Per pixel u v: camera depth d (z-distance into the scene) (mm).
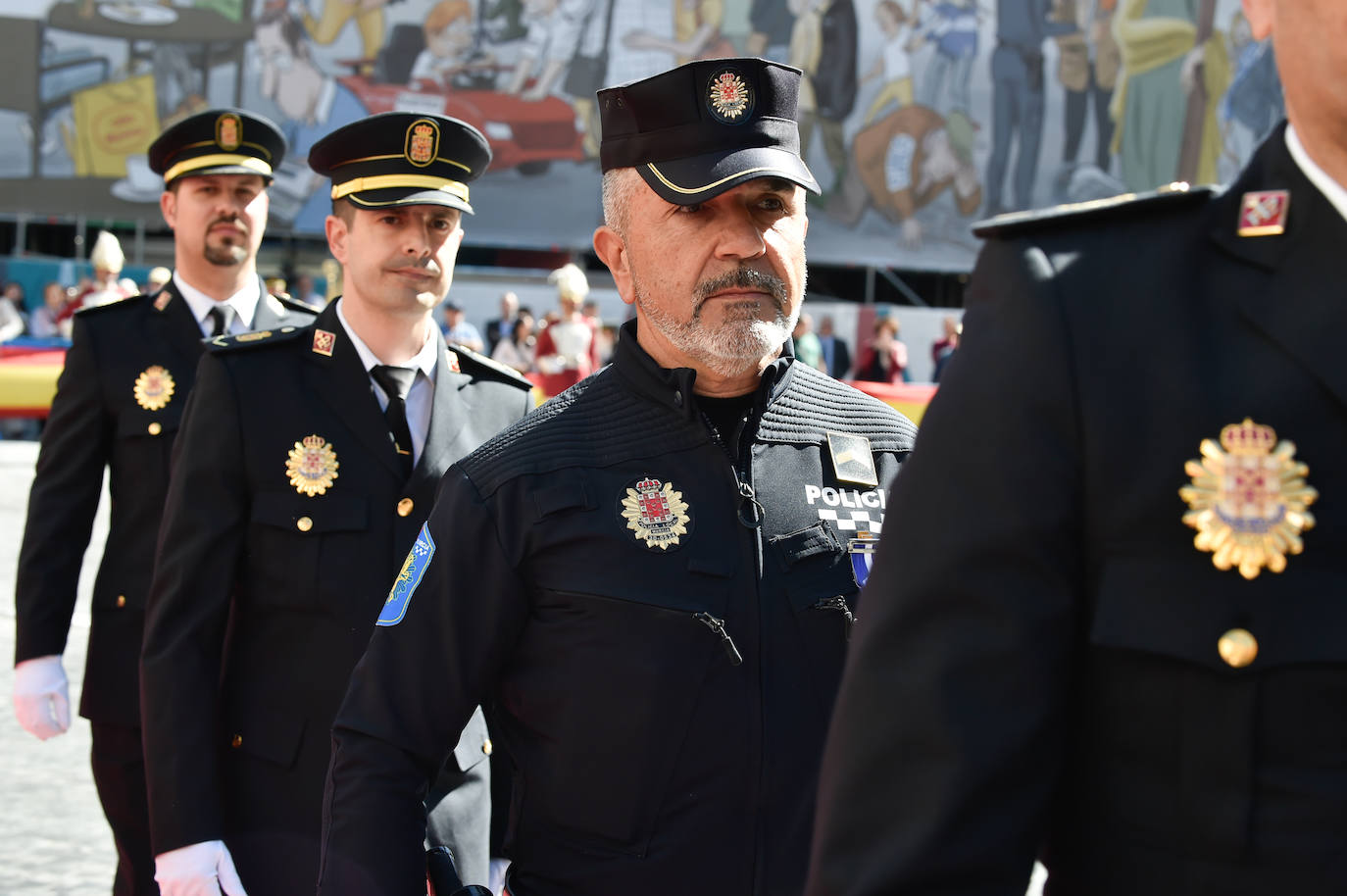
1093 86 23016
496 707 2170
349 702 2100
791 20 21453
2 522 10016
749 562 2045
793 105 2156
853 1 21781
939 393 1242
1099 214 1263
